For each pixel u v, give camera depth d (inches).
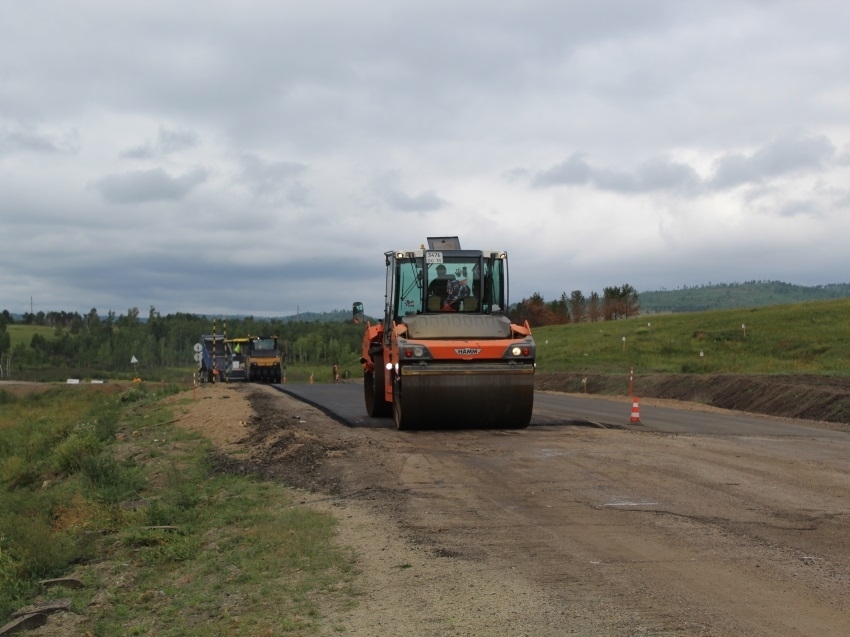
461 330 672.4
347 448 596.1
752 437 668.7
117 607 335.3
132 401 1574.8
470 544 338.6
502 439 630.5
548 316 3941.9
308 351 4146.2
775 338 1913.1
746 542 332.8
